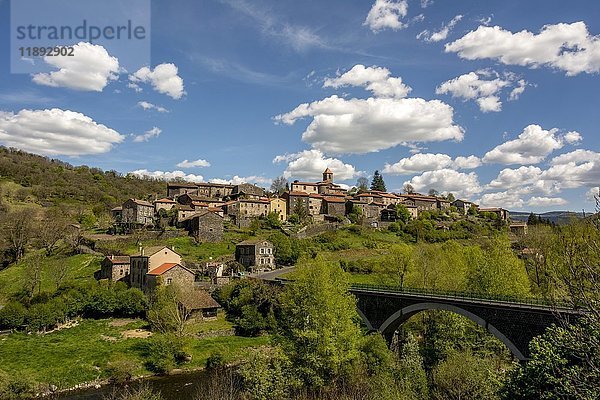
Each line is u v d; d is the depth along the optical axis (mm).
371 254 107500
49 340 58375
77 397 43531
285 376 39031
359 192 178125
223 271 91438
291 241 106875
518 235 116062
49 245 99812
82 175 197500
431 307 46406
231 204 133500
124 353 54469
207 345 59062
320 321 40750
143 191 199875
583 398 16594
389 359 40688
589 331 18469
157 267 78188
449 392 32875
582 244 20375
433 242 124938
